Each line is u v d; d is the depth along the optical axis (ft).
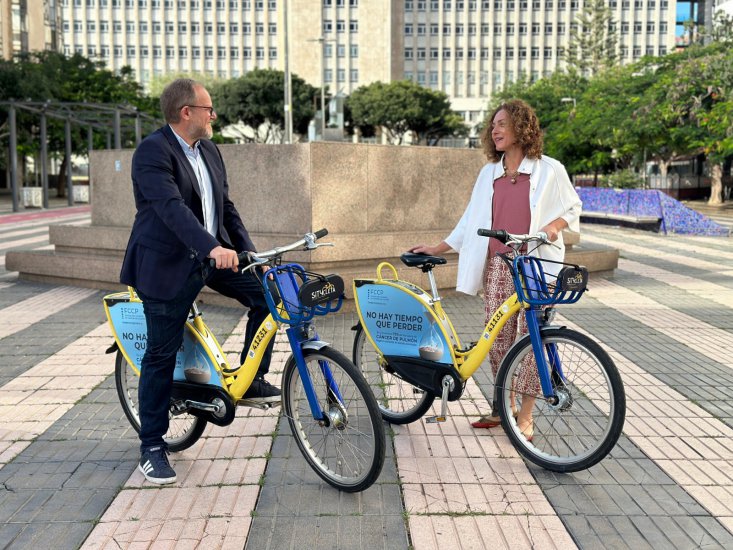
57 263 30.68
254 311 11.80
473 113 336.90
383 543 9.45
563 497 10.82
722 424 14.10
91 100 138.31
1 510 10.43
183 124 11.10
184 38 344.90
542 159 12.71
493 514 10.26
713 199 116.26
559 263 11.43
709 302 27.22
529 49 334.03
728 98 83.87
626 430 13.73
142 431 11.49
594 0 249.96
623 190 65.72
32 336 21.56
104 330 22.34
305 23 333.62
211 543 9.45
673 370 17.84
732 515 10.30
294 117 229.25
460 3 334.65
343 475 11.02
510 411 12.18
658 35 329.31
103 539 9.57
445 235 27.32
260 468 11.85
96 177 31.81
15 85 115.24
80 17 343.26
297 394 11.47
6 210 95.76
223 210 12.05
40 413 14.67
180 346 11.48
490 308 12.89
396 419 13.80
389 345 13.11
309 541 9.50
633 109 100.32
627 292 29.30
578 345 11.28
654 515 10.27
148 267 10.93
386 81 332.39
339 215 25.40
